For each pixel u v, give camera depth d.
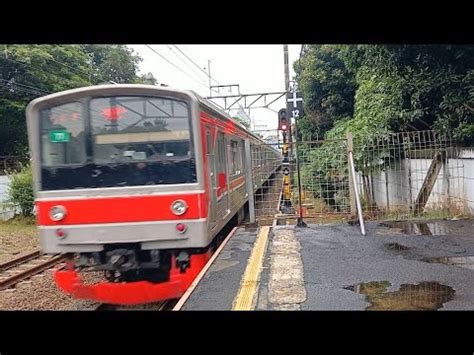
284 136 14.05
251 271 6.20
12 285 8.55
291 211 12.37
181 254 6.73
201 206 6.48
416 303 4.69
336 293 5.12
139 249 6.58
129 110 6.58
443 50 9.30
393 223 9.26
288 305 4.80
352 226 9.25
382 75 11.30
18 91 25.91
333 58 19.80
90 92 6.56
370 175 12.95
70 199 6.52
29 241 14.39
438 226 8.66
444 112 10.27
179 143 6.54
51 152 6.63
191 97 6.49
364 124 12.69
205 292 5.34
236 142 11.57
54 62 27.14
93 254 6.64
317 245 7.67
